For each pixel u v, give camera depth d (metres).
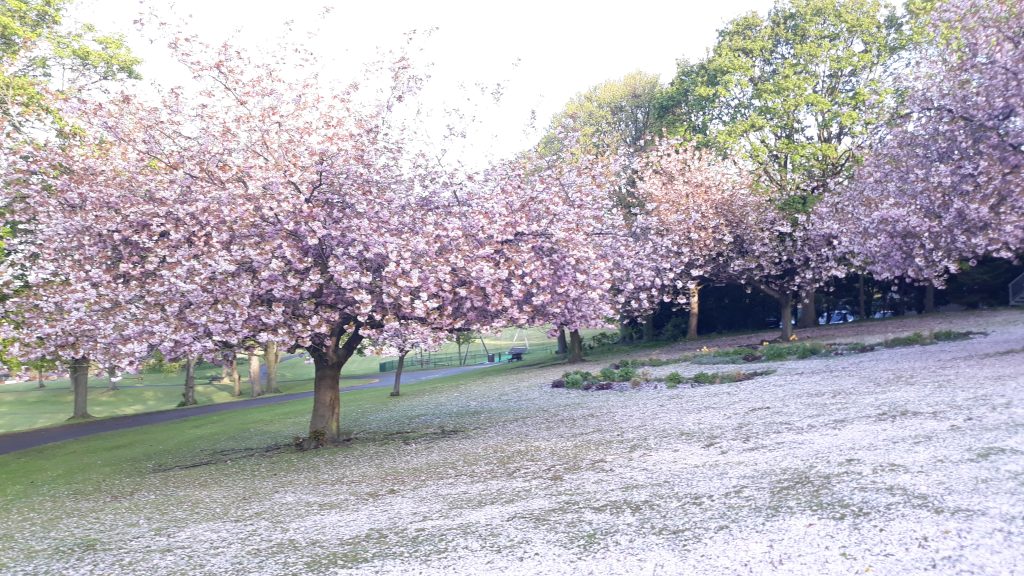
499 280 14.84
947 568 5.95
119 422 32.44
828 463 9.91
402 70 15.85
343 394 36.34
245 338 15.57
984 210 20.72
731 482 9.66
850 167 38.31
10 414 46.53
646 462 11.75
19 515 13.61
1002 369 16.27
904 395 14.55
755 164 37.97
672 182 35.06
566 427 16.73
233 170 14.87
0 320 16.50
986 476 8.28
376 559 8.03
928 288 41.53
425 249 14.22
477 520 9.34
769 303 48.00
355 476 13.75
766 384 19.67
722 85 40.69
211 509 12.15
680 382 22.66
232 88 15.33
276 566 8.19
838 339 30.53
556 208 15.20
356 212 14.88
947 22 23.64
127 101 15.42
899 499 7.88
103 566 9.04
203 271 13.74
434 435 18.16
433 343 14.97
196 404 41.62
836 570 6.20
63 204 15.81
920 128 23.77
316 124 15.09
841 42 38.88
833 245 31.44
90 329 14.75
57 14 27.73
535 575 6.95
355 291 14.16
